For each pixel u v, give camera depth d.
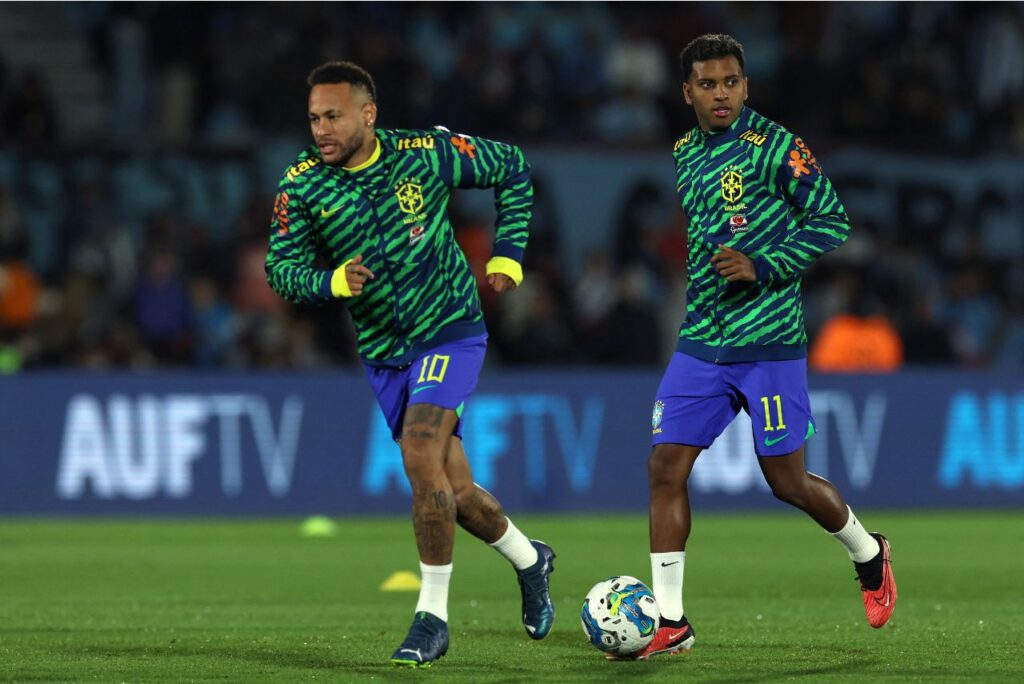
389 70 69.81
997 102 77.44
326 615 28.48
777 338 22.91
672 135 74.81
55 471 52.91
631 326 62.09
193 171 65.81
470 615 28.16
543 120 71.56
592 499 54.56
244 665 21.64
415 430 21.98
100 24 75.88
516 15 76.44
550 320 62.38
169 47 73.88
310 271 21.88
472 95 71.12
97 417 53.12
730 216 22.75
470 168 22.75
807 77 74.19
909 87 74.81
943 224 70.06
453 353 22.53
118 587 33.78
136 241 65.12
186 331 62.38
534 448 54.44
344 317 63.75
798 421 23.06
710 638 24.73
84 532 48.06
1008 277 70.12
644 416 55.03
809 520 51.94
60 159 65.19
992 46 78.19
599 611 21.95
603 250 67.31
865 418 55.69
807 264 22.48
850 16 78.56
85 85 79.25
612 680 20.16
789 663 21.81
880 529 48.22
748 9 78.56
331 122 21.67
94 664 21.83
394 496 53.91
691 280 23.27
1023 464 56.41
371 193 22.17
